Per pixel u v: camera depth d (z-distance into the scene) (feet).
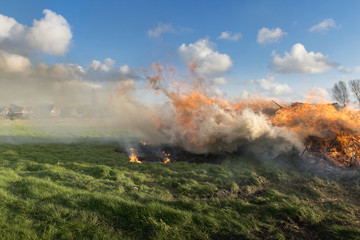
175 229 12.39
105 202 14.76
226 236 12.25
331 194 18.80
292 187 20.52
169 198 17.48
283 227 13.34
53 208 14.20
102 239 11.41
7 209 13.88
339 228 12.67
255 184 20.83
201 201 16.49
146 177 23.20
